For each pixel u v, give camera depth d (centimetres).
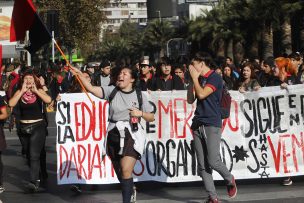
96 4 5206
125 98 772
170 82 1188
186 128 991
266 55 5150
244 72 1062
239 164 991
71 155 983
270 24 5031
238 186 984
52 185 1039
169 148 991
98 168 984
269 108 995
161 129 990
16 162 1308
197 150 831
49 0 5016
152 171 988
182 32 7125
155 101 990
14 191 995
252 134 993
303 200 870
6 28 4256
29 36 912
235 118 991
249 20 5216
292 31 5266
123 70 771
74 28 5138
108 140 773
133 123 761
